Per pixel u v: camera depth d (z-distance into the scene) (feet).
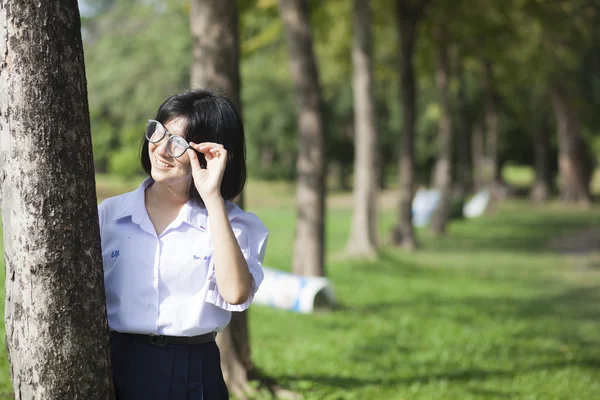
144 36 141.38
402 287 44.55
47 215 8.27
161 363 9.09
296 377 22.34
